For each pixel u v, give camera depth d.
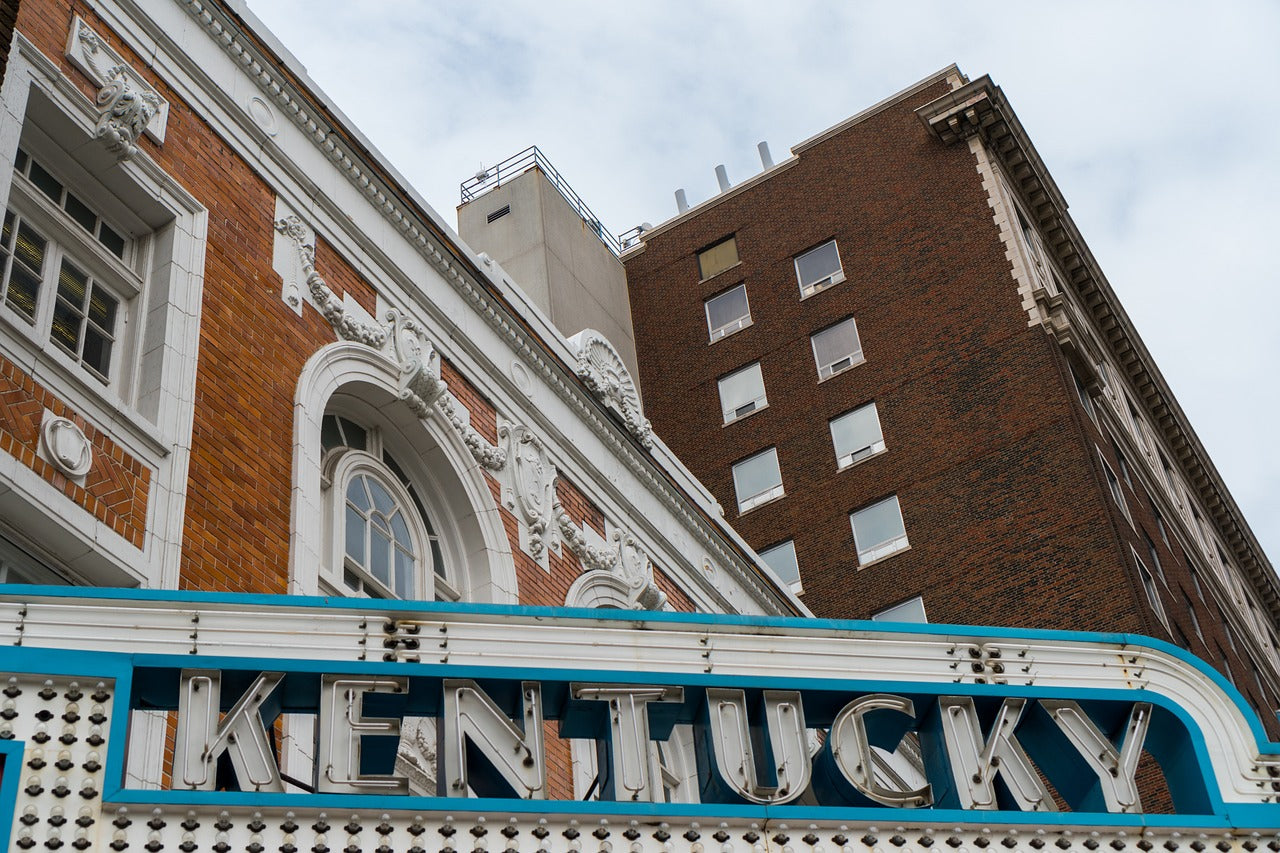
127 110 14.84
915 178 50.06
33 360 12.77
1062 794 10.56
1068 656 10.84
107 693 8.61
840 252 50.28
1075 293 51.59
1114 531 40.16
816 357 48.62
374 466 17.42
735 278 52.03
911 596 42.06
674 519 23.53
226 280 15.67
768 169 54.25
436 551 18.00
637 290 53.91
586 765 18.11
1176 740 10.64
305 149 17.95
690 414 49.62
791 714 10.08
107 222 15.05
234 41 17.28
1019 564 40.91
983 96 48.81
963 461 43.56
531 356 20.98
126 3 15.87
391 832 8.63
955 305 46.62
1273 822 10.17
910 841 9.57
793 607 26.23
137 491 13.28
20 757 8.20
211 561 13.73
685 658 10.12
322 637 9.45
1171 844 9.98
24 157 14.32
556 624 9.98
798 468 46.50
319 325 16.89
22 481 12.04
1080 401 44.53
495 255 50.12
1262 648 57.41
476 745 9.37
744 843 9.30
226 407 14.84
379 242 18.56
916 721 10.45
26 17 14.38
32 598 8.88
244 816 8.43
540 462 20.23
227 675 9.12
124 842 8.14
